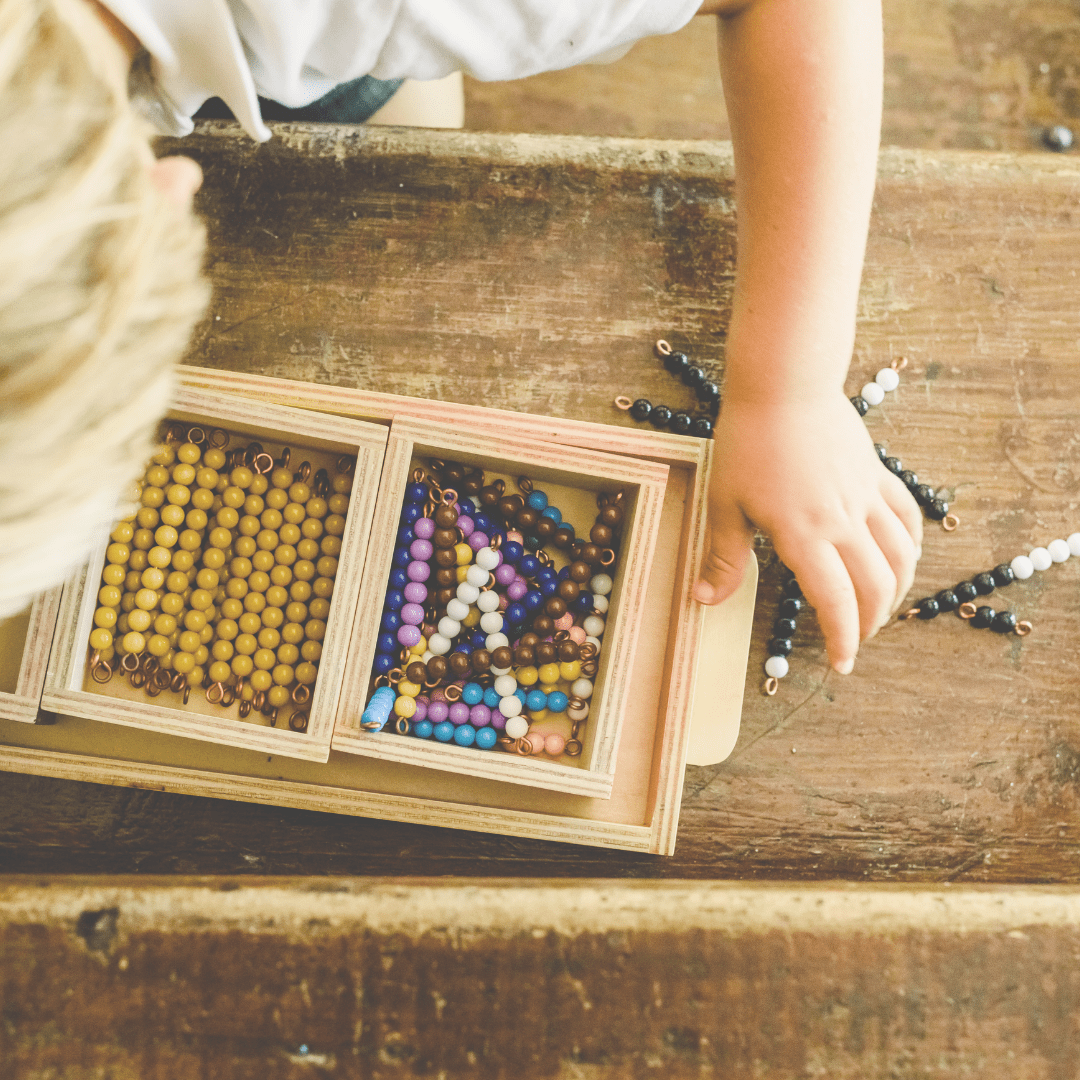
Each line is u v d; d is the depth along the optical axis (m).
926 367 0.74
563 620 0.71
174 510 0.70
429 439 0.69
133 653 0.69
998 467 0.73
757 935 0.65
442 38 0.61
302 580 0.71
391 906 0.64
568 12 0.61
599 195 0.74
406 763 0.68
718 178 0.74
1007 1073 0.64
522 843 0.71
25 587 0.47
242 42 0.60
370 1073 0.64
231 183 0.73
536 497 0.72
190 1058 0.64
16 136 0.37
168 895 0.64
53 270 0.38
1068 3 0.95
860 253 0.65
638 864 0.71
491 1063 0.64
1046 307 0.74
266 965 0.64
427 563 0.71
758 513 0.67
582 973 0.64
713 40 0.94
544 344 0.73
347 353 0.73
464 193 0.74
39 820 0.71
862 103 0.64
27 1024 0.63
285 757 0.70
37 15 0.40
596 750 0.68
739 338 0.66
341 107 0.75
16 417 0.38
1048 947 0.65
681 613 0.69
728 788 0.72
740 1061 0.64
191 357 0.72
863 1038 0.64
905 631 0.73
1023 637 0.73
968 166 0.75
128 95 0.60
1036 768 0.72
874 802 0.72
